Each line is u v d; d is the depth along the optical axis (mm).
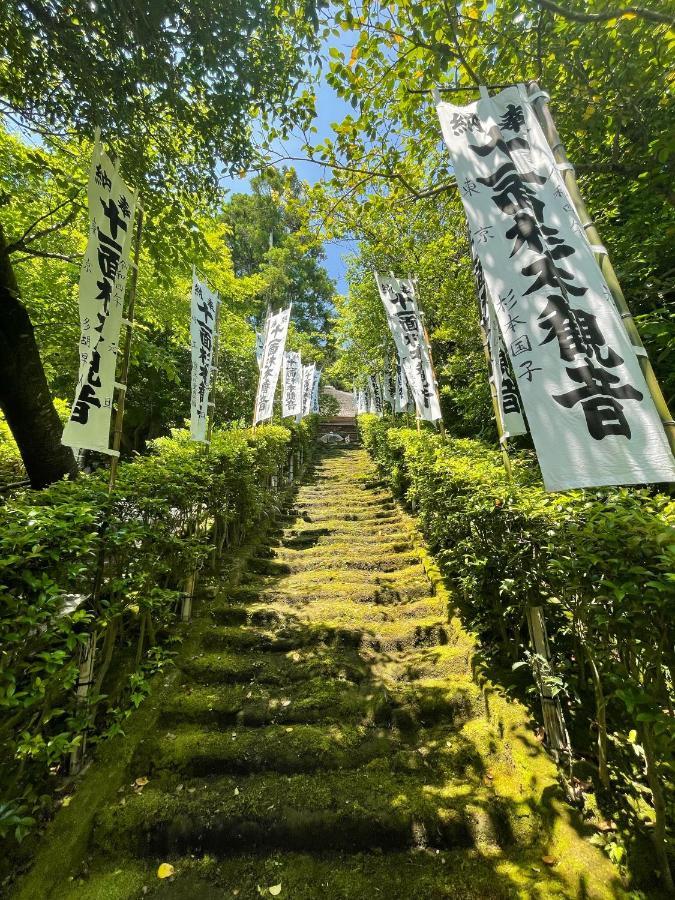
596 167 2869
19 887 1534
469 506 2826
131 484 2832
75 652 2191
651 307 3352
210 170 3812
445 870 1711
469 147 2248
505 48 3012
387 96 3447
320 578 4551
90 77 2971
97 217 2260
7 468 4777
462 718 2566
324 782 2113
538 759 2109
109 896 1593
